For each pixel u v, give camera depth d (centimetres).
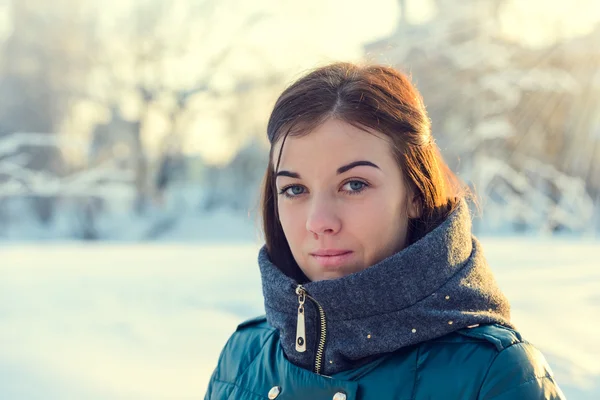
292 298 112
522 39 2105
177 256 935
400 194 111
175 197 2591
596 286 504
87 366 334
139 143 2420
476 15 2109
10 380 312
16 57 2305
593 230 1956
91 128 2397
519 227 2041
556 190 2122
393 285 103
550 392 100
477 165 2036
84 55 2353
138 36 2417
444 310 104
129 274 720
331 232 107
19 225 2252
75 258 923
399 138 109
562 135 2091
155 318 458
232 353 135
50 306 522
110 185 2286
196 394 287
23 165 2234
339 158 106
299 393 111
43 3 2320
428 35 2105
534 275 582
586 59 2044
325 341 110
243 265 785
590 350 305
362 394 105
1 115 2286
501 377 99
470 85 2075
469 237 110
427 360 105
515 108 2091
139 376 315
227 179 2680
